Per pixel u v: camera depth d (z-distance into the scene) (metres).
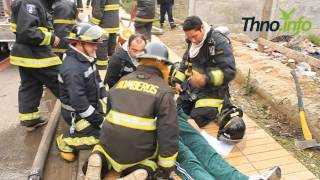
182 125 3.63
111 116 2.94
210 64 4.06
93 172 2.98
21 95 4.44
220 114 4.06
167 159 2.86
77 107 3.57
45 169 3.79
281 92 5.32
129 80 2.96
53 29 4.70
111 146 2.97
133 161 2.99
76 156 3.95
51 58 4.29
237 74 6.39
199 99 4.22
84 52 3.61
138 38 3.87
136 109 2.85
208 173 3.19
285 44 9.10
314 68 7.02
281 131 4.60
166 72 3.04
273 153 3.83
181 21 12.25
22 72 4.32
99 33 3.58
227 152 3.81
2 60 7.91
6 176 3.78
